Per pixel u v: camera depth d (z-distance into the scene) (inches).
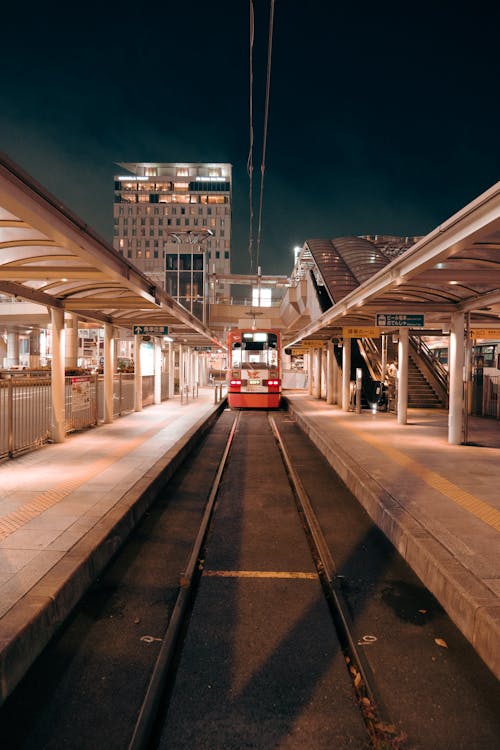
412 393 770.2
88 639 141.3
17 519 211.8
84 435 474.0
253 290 1723.7
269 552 216.8
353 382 824.3
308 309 1112.8
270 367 871.1
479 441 440.5
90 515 218.5
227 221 4042.8
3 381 366.6
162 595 171.3
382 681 123.4
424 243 249.6
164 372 996.6
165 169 4215.1
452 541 187.5
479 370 700.0
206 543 227.6
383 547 218.7
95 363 2358.5
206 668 128.8
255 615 158.4
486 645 130.2
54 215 198.7
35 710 111.4
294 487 336.8
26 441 401.4
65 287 373.4
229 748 101.3
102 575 186.9
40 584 147.9
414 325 462.0
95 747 101.0
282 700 116.2
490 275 310.0
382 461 348.8
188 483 343.3
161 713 112.6
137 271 339.3
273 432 617.0
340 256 1291.8
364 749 101.2
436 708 113.6
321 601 168.7
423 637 144.3
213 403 901.8
